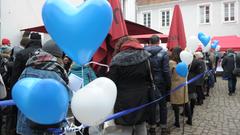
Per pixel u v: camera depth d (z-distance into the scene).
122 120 3.96
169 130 6.54
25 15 9.77
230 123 7.82
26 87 2.27
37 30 8.63
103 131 4.13
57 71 3.04
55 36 2.66
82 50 2.72
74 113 2.52
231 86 13.18
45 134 3.03
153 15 34.16
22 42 5.88
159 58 5.71
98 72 4.88
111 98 2.57
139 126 4.25
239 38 21.50
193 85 7.61
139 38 10.25
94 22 2.58
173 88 6.67
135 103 3.96
